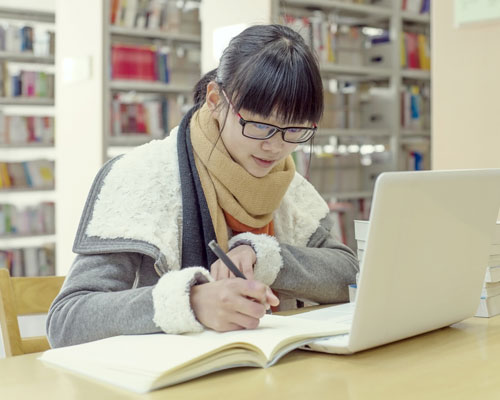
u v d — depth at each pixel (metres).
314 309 1.44
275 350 0.96
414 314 1.08
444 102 2.72
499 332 1.19
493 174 1.16
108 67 3.97
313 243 1.64
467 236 1.14
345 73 4.62
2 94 5.02
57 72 4.43
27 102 5.04
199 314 1.07
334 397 0.82
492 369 0.95
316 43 4.43
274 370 0.94
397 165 4.68
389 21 4.80
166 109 4.74
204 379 0.90
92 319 1.13
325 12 4.60
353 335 0.98
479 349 1.06
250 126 1.23
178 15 4.67
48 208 5.12
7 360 1.01
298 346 1.01
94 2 3.99
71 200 4.30
